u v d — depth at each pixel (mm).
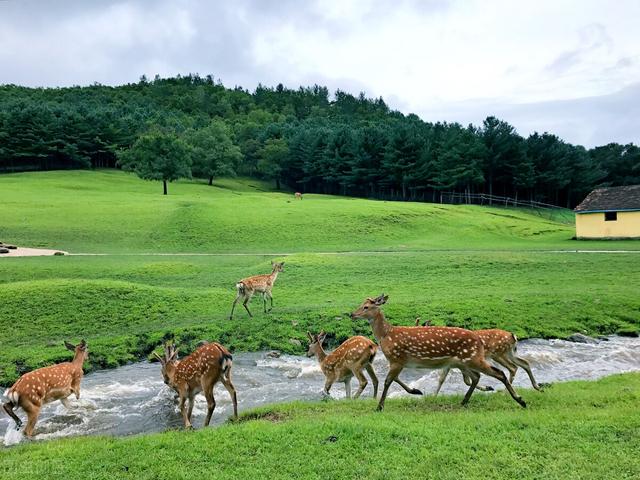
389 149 82938
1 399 11570
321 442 7059
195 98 194250
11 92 169500
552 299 18906
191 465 6621
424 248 38500
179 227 43812
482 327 16469
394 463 6387
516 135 78438
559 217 68250
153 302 19500
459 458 6410
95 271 26031
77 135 103938
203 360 8703
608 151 95875
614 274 24469
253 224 45375
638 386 9805
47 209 49469
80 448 7539
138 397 11391
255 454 6840
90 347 14906
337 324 16766
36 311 17859
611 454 6371
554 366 13250
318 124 150625
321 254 31969
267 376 12867
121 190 75812
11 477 6527
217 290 22047
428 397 9500
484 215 56750
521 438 6918
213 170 99750
